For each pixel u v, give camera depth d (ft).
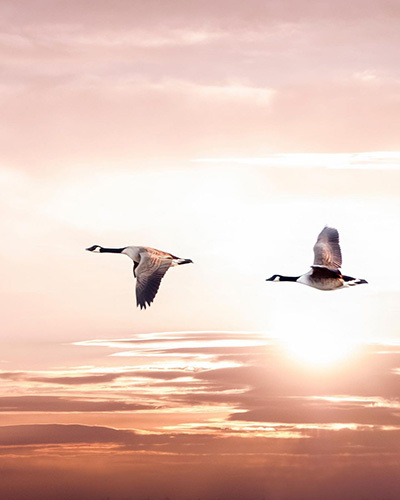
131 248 87.56
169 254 87.15
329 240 107.04
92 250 115.24
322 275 104.73
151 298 84.43
